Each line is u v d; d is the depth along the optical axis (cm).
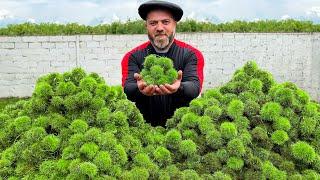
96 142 218
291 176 232
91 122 235
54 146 223
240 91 275
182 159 241
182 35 1212
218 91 276
